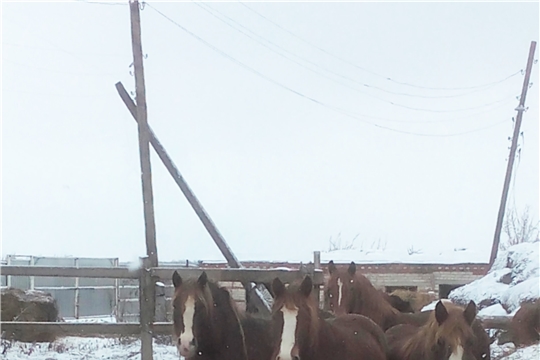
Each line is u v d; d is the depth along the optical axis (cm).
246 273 909
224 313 687
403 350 668
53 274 891
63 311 1884
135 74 1235
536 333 1012
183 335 639
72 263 1880
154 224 1181
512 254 1445
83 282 1945
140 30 1250
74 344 1148
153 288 906
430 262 2314
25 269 884
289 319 587
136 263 909
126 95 1277
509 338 1064
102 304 1995
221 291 694
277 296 607
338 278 924
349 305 907
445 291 2203
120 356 1026
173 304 664
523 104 2467
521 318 1019
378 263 2262
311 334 598
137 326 905
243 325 721
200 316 658
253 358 709
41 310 1273
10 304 1245
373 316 912
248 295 1023
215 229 1189
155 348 1120
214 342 675
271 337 698
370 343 668
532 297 1153
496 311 1191
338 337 636
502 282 1382
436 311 585
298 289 609
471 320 581
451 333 569
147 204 1184
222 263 2009
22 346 1070
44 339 1115
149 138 1223
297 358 577
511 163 2453
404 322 911
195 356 676
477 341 614
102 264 1938
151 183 1192
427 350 597
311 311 601
